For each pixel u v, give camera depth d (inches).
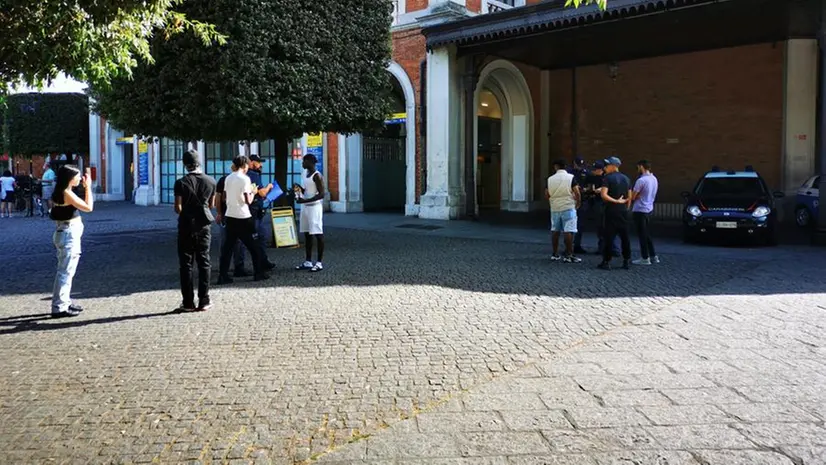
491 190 988.6
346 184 890.1
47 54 205.9
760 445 145.4
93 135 1322.6
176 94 438.3
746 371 198.4
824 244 520.4
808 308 285.1
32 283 364.2
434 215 765.9
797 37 699.4
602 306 295.0
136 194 1178.0
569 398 177.0
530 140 905.5
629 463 137.8
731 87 794.2
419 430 156.8
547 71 931.3
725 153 804.0
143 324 266.2
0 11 201.5
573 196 435.5
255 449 147.6
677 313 278.5
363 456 143.1
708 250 500.4
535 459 140.3
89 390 188.1
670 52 785.6
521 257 462.6
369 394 182.7
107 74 240.2
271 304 303.7
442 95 748.6
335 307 296.2
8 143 1270.9
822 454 140.7
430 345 231.8
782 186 724.7
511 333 247.8
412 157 812.6
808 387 183.6
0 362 215.6
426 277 376.5
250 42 424.5
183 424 162.6
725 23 621.0
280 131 488.4
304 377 197.8
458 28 692.1
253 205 381.1
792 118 711.1
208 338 243.8
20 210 979.9
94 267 418.6
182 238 289.0
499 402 174.7
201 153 1067.3
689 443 146.9
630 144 878.4
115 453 146.2
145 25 242.7
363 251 496.4
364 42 511.2
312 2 465.1
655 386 185.8
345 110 495.2
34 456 145.0
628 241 404.8
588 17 585.6
